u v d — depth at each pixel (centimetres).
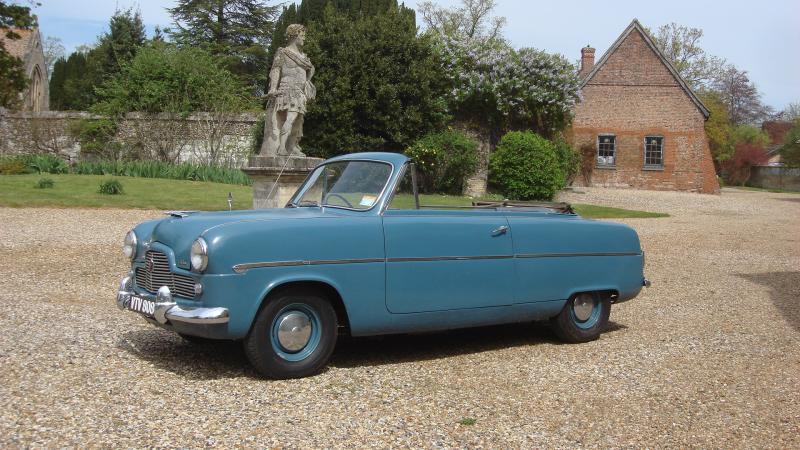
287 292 481
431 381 500
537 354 592
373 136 2534
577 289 621
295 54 1272
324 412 422
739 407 467
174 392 445
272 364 477
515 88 2706
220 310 452
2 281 813
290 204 600
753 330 716
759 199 3306
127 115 2777
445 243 546
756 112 7931
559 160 2894
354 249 503
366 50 2495
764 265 1245
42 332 580
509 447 381
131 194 1803
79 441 357
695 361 583
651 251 1389
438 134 2564
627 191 3275
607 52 3488
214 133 2742
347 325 520
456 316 555
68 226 1283
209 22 4394
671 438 407
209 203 1711
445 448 375
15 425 373
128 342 567
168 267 486
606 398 475
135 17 4588
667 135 3475
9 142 2881
